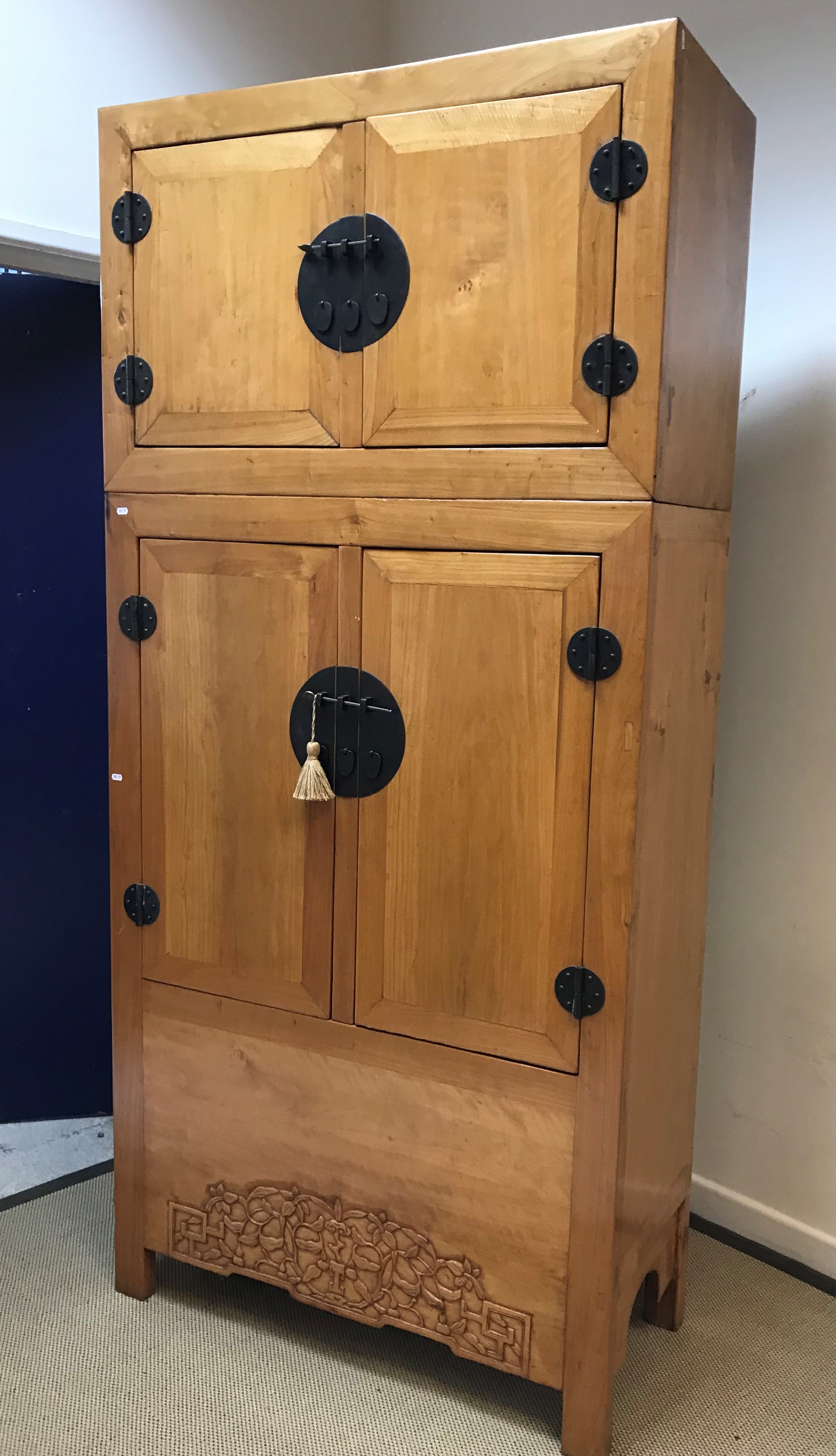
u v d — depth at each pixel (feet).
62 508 7.13
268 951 5.23
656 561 4.28
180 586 5.22
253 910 5.24
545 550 4.38
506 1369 4.90
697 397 4.60
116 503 5.34
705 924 5.63
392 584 4.69
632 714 4.29
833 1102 5.95
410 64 4.44
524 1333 4.84
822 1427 5.03
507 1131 4.77
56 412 7.02
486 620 4.52
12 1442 4.79
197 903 5.39
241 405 4.97
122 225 5.10
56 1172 7.03
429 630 4.64
